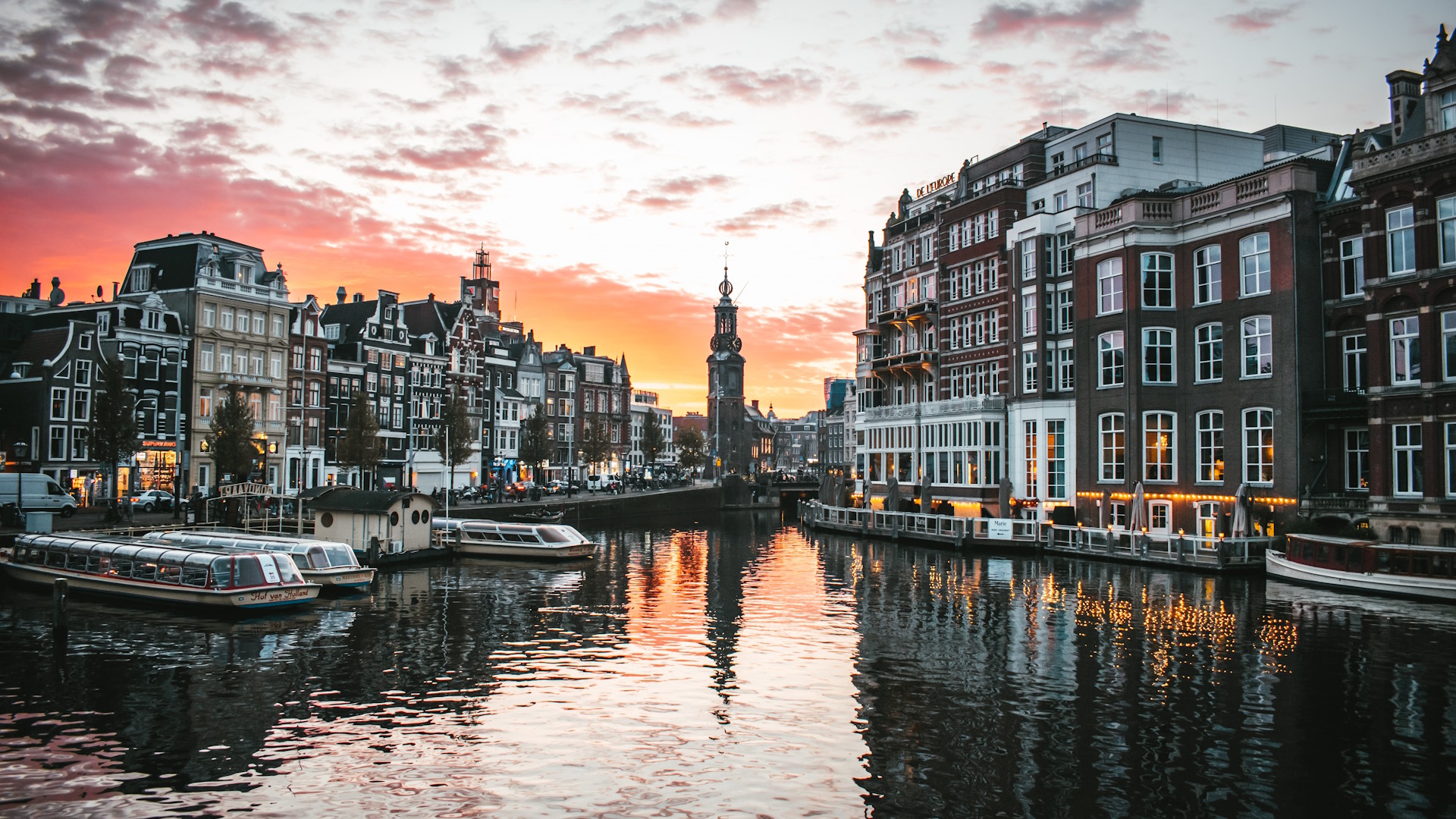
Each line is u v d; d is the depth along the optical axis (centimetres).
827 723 2075
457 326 9700
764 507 12175
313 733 2019
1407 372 3781
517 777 1761
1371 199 3900
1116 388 5150
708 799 1656
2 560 3944
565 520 7938
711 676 2492
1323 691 2269
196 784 1722
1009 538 5356
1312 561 3828
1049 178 6144
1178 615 3228
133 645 2841
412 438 8962
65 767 1803
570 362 11975
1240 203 4669
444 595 3903
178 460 6088
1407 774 1747
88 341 6162
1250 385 4588
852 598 3772
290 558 3550
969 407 6400
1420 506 3697
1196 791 1678
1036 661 2616
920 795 1669
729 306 15938
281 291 7531
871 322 8275
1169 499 4916
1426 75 3747
